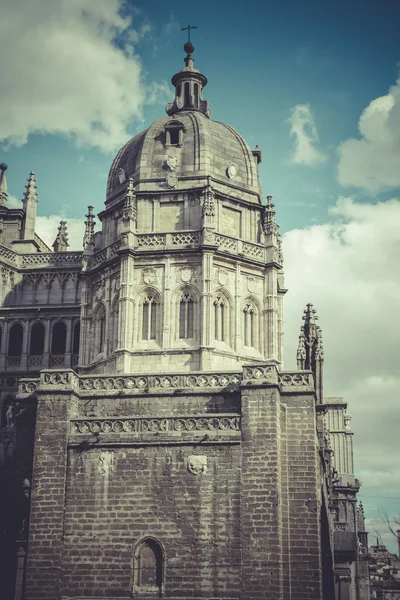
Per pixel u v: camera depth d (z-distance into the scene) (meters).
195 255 61.66
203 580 48.38
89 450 51.16
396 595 86.38
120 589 48.84
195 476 50.00
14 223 73.31
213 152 65.75
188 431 50.81
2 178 74.50
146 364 59.81
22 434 53.59
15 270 70.81
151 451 50.69
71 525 50.09
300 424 51.59
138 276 61.81
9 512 52.50
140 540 49.38
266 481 49.47
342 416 91.06
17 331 69.38
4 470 57.88
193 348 59.62
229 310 61.69
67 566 49.47
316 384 67.81
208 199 62.66
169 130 65.94
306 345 68.19
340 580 69.62
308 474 50.72
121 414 53.97
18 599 49.09
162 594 48.44
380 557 97.31
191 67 71.19
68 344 68.19
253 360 61.53
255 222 65.56
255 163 67.62
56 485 50.72
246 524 48.91
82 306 64.19
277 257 64.31
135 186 64.88
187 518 49.41
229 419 50.94
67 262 70.81
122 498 50.16
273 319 62.72
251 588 47.94
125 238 62.03
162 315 60.78
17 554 49.94
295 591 48.78
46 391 52.31
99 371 61.59
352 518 85.06
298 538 49.66
